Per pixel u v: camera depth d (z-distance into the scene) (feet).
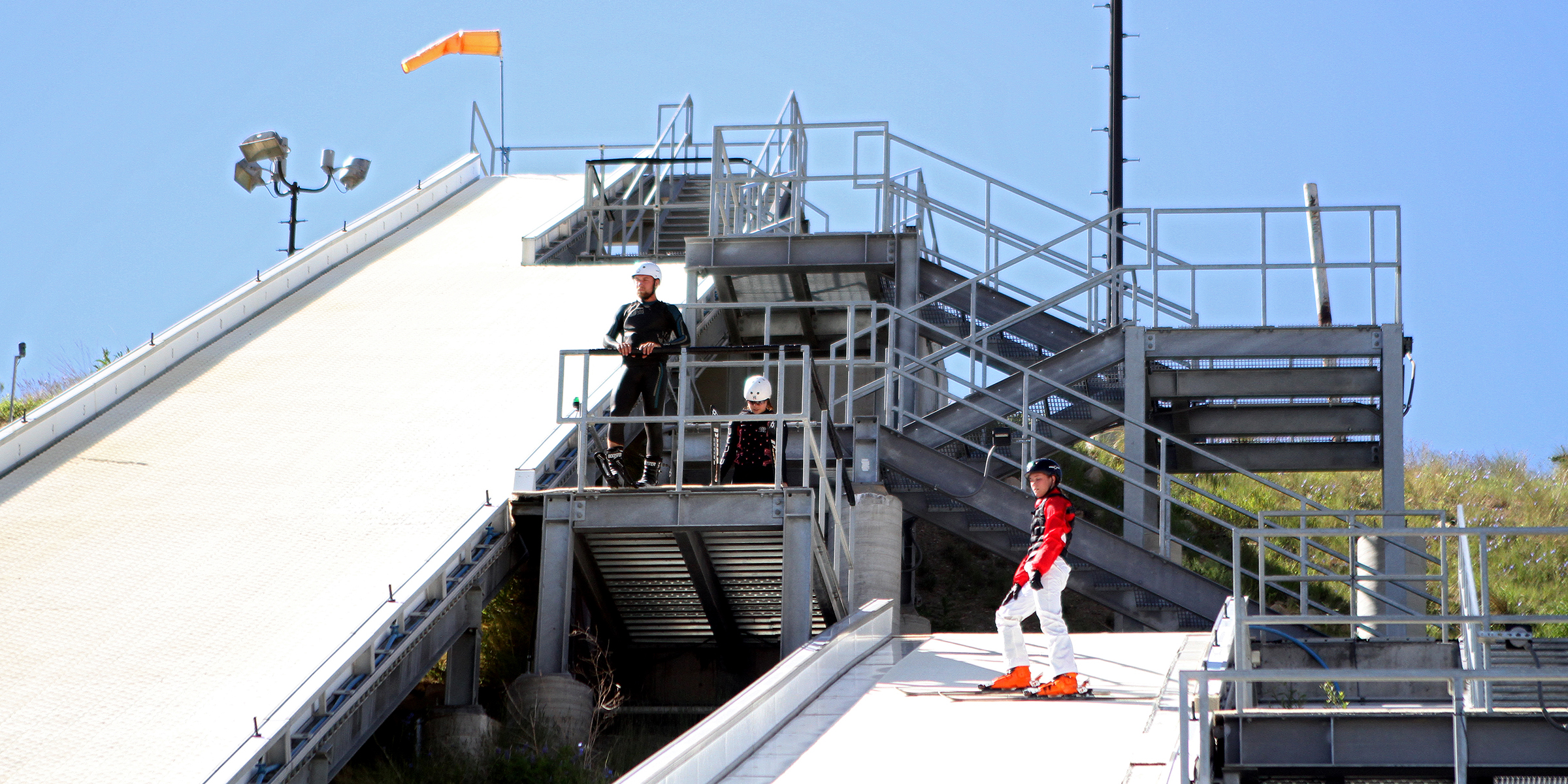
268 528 65.21
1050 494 50.34
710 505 63.31
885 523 71.46
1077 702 48.24
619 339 66.90
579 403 65.98
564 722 60.23
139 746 48.55
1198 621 76.38
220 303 96.32
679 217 143.13
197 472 71.92
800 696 49.65
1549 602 90.74
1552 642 53.78
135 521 66.54
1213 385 87.76
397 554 62.03
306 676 52.26
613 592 70.49
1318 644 59.57
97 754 48.21
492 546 64.03
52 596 59.62
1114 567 75.05
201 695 51.52
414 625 57.72
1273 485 77.41
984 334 87.51
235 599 58.59
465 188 148.97
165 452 74.69
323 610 57.36
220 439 76.18
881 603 63.93
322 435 76.07
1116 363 87.25
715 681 72.74
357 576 60.18
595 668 68.74
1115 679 52.34
